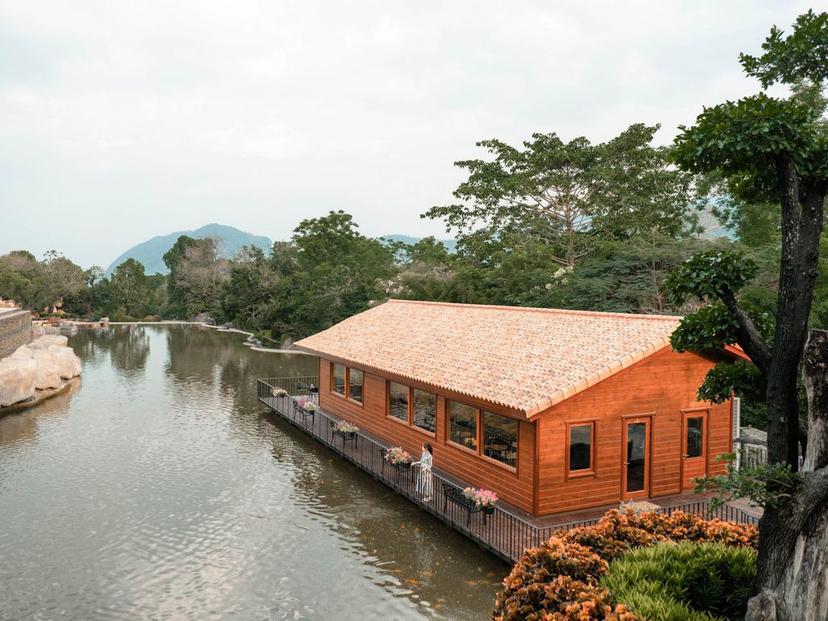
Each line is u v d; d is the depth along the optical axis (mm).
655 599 8281
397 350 24125
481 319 24250
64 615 12211
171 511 17859
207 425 28484
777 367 8102
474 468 18562
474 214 53750
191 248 115562
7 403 32125
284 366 49219
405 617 12133
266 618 12109
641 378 17062
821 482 7336
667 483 17500
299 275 76062
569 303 37031
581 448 16500
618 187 46969
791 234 8055
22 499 18828
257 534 16203
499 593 9156
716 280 8734
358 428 26016
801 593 7402
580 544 10211
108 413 31125
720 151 8289
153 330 85312
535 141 51219
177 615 12227
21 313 44531
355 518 17281
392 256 95062
